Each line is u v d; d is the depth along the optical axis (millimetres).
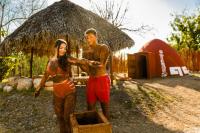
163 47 16938
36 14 10484
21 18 21719
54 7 10312
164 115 7684
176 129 6383
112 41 10633
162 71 16109
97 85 5121
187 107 8656
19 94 8883
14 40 9656
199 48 28750
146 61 15148
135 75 15242
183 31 29688
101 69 5109
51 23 9500
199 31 28828
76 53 13094
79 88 10062
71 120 4082
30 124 6688
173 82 13430
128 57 15406
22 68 14828
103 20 11477
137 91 10164
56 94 4652
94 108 5246
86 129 3662
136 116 7477
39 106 7773
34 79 9625
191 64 22156
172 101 9320
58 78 4586
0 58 11992
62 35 9289
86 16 10523
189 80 14266
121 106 8203
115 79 14023
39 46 12422
